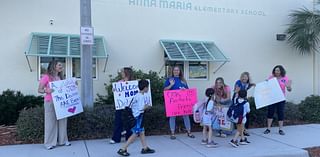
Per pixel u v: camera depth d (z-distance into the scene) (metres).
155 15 11.34
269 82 9.23
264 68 12.66
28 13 10.12
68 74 10.52
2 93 9.68
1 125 9.41
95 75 10.73
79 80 10.56
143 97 7.07
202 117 8.08
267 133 9.37
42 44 9.88
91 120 8.44
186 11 11.68
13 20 9.98
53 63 7.63
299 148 7.77
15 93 9.82
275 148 7.76
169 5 11.49
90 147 7.64
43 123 8.08
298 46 12.62
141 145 7.89
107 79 10.80
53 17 10.35
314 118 11.30
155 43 11.33
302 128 10.18
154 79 10.01
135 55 11.12
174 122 8.74
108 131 8.66
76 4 10.58
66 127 7.91
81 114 8.36
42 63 10.26
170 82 8.82
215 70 12.00
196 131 9.62
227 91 8.77
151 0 11.30
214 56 11.41
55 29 10.36
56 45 9.95
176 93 8.71
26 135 8.09
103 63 10.77
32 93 10.12
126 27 11.05
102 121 8.55
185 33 11.66
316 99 11.66
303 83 13.26
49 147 7.45
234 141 7.86
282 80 9.40
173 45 11.23
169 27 11.48
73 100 7.70
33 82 10.14
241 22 12.38
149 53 11.26
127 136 8.09
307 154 7.41
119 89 7.98
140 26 11.19
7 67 9.91
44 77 7.44
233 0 12.27
